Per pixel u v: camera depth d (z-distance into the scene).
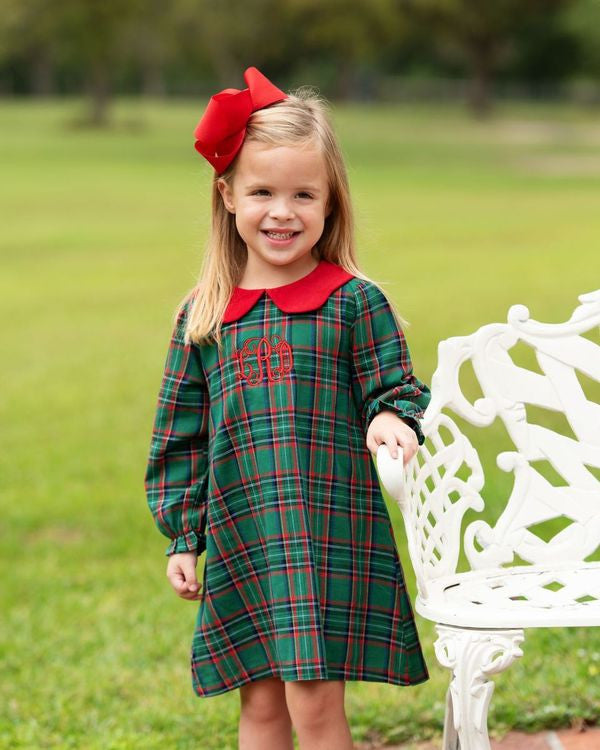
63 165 30.22
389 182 25.55
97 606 5.08
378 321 2.62
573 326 3.06
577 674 3.67
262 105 2.64
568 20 54.97
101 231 19.33
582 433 3.03
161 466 2.76
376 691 3.85
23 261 16.55
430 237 17.20
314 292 2.60
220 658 2.61
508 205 21.19
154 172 28.55
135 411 8.69
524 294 11.95
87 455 7.62
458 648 2.37
